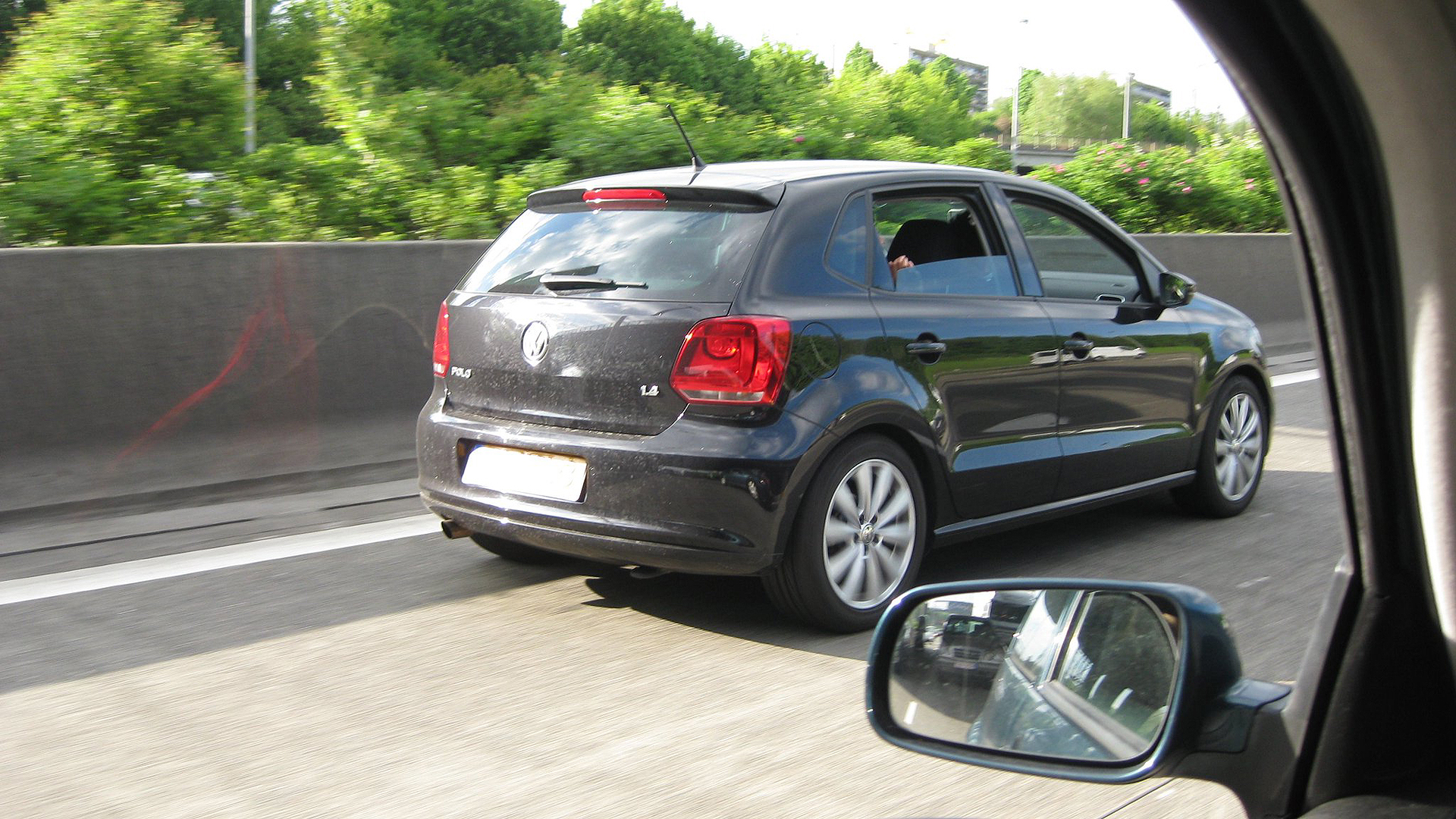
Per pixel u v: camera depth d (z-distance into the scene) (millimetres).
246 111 11227
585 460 4355
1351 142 1042
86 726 3641
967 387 4797
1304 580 5133
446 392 4918
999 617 1562
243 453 6859
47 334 6250
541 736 3566
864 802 3121
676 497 4176
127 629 4547
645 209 4648
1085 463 5359
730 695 3883
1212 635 1382
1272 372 11984
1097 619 1491
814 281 4414
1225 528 6086
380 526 6086
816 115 15898
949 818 3008
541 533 4480
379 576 5230
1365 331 1112
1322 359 1174
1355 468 1192
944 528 4840
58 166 9172
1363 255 1088
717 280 4305
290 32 50844
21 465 6133
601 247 4633
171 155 10852
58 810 3105
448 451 4797
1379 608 1233
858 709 3760
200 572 5281
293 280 7152
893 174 4871
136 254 6555
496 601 4871
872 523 4531
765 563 4215
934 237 4934
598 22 73250
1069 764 1443
